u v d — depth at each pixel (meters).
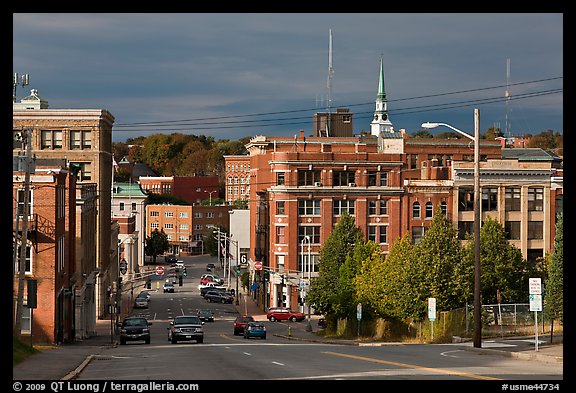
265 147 158.75
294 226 128.62
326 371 32.84
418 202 128.62
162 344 67.56
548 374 30.89
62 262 73.25
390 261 81.06
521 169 124.44
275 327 112.69
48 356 44.09
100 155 120.19
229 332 100.56
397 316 78.25
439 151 154.88
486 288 90.25
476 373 31.17
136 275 176.50
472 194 126.62
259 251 145.12
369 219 128.62
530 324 71.75
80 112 119.94
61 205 72.44
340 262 100.25
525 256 124.19
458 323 69.69
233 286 183.38
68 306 77.50
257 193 146.25
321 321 111.88
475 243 51.88
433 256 77.62
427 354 45.19
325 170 129.00
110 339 83.31
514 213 124.62
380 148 154.75
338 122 174.12
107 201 127.06
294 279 127.94
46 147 120.44
